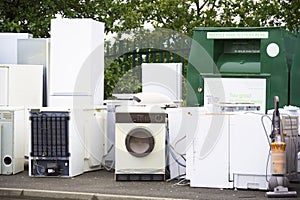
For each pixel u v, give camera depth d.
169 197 8.70
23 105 11.34
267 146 9.11
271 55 10.66
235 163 9.25
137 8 19.28
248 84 10.71
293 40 11.38
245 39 10.89
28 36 12.30
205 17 20.00
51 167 10.26
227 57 11.08
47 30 15.27
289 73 10.66
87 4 15.68
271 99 10.66
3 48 12.18
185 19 19.72
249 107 9.85
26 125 10.95
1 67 11.34
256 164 9.16
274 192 8.66
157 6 19.52
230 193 9.01
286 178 8.80
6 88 11.34
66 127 10.23
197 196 8.78
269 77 10.64
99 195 8.84
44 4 15.51
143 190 9.19
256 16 18.98
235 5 19.59
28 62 11.84
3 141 10.48
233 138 9.25
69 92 11.02
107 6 15.84
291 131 9.42
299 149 9.70
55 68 11.09
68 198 8.96
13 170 10.51
